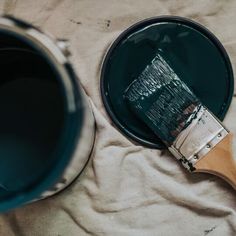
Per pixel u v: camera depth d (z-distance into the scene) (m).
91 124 0.92
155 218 0.97
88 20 0.99
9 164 0.88
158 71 0.94
